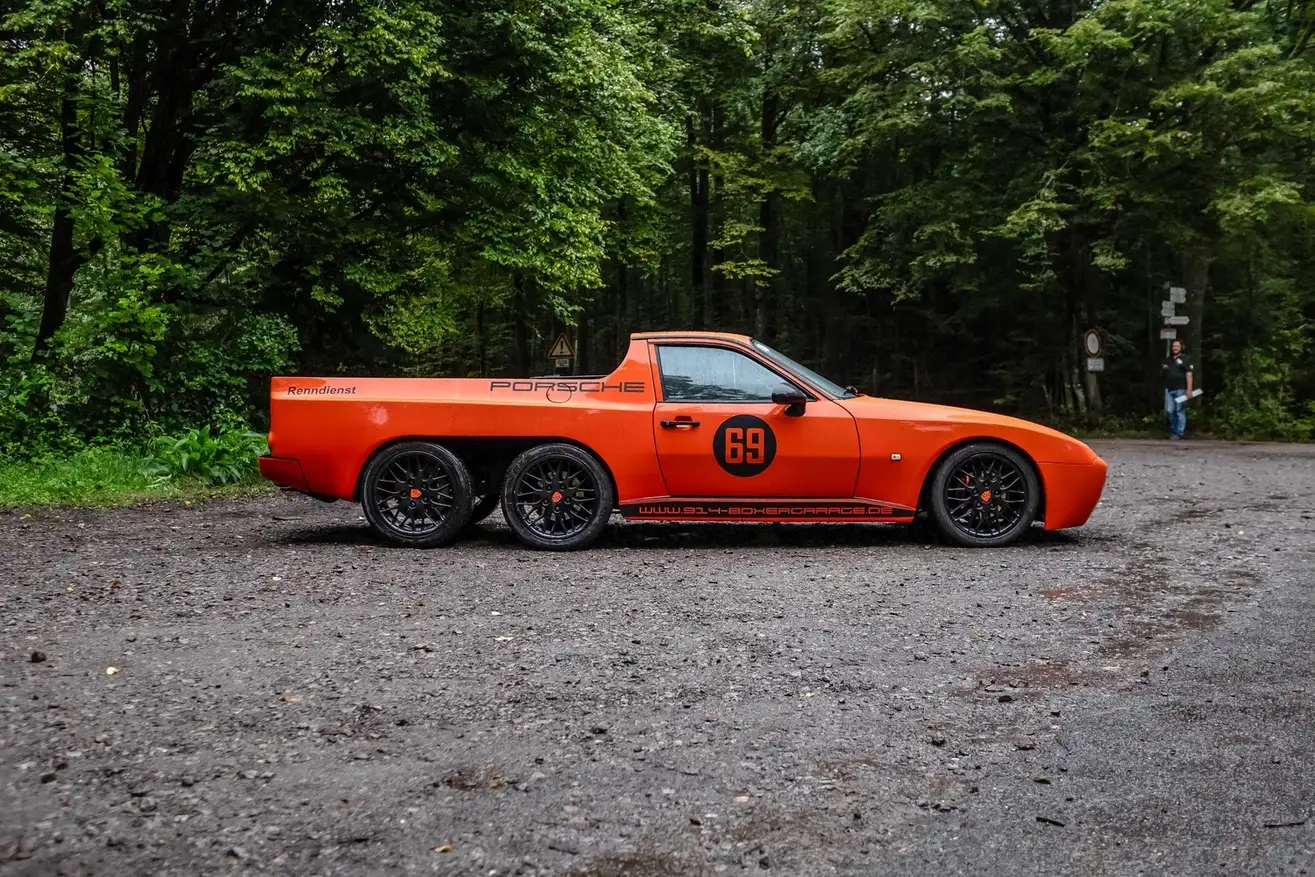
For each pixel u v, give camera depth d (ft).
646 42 78.07
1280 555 22.36
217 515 30.19
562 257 56.03
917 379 102.37
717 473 24.04
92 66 46.42
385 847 8.32
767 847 8.43
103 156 41.78
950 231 76.64
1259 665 13.78
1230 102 66.54
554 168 56.39
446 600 17.94
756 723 11.51
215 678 13.04
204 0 47.65
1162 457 53.57
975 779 9.91
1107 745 10.81
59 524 27.81
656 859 8.19
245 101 45.16
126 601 17.66
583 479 24.27
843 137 82.74
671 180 95.14
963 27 75.77
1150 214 72.28
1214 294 84.64
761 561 22.18
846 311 107.24
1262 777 9.92
